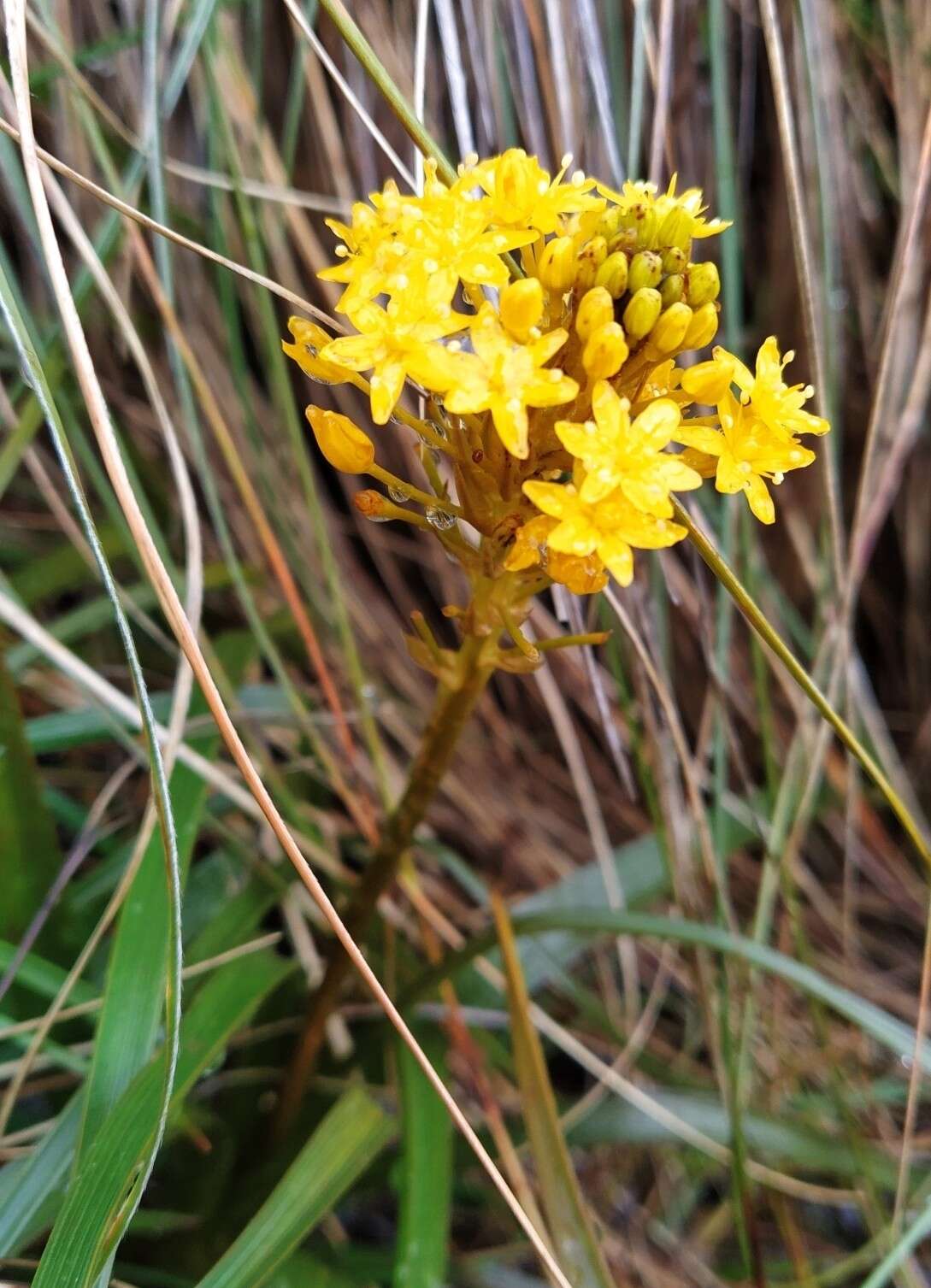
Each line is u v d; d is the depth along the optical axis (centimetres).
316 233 20
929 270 19
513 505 9
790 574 23
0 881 13
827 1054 16
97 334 19
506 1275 15
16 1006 13
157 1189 14
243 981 12
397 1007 14
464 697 10
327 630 20
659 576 17
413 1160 12
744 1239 13
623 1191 18
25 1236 10
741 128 19
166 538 21
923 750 23
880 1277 11
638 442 8
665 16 15
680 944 19
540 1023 16
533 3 16
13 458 15
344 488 21
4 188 18
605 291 8
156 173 14
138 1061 10
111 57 18
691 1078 17
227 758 17
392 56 18
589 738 22
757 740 22
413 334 8
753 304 21
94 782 19
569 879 17
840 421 21
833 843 23
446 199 9
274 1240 10
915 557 22
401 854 11
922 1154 18
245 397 17
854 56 19
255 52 16
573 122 16
